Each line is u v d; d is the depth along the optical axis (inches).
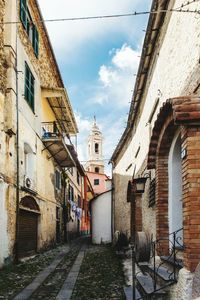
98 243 977.5
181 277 214.5
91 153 2792.8
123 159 765.3
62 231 972.6
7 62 494.9
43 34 735.1
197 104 217.5
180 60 290.8
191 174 213.6
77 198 1417.3
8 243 463.2
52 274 422.6
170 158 313.1
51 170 809.5
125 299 283.1
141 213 523.8
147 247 348.2
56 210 874.1
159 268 292.5
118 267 450.3
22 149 557.3
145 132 480.4
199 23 237.1
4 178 453.4
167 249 310.5
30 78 629.6
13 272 427.5
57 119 930.7
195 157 215.0
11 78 493.0
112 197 970.7
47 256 611.5
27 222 586.2
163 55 363.9
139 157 540.7
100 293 313.6
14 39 513.7
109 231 980.6
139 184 434.0
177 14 303.9
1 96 470.3
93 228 1019.9
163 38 364.5
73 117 920.9
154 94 415.8
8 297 304.5
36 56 683.4
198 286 184.4
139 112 549.0
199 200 210.8
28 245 590.6
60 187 948.0
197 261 206.8
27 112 598.5
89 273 423.2
